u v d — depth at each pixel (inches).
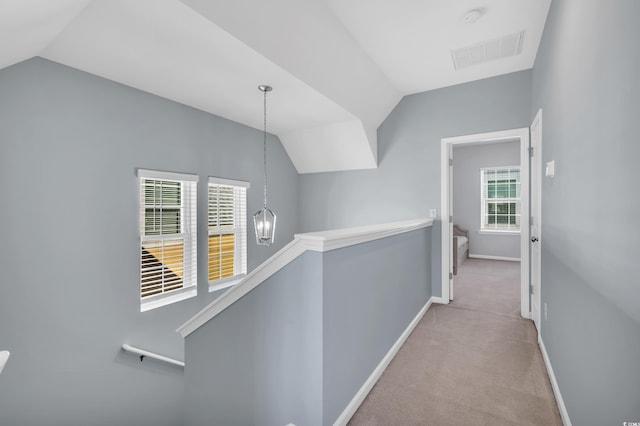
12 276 78.1
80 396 91.4
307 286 59.2
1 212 76.2
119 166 100.5
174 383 118.2
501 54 116.5
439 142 147.3
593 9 49.9
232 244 147.0
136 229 105.4
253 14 73.2
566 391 66.4
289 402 62.7
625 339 38.6
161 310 113.6
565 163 68.9
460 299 153.5
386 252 90.4
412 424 66.5
